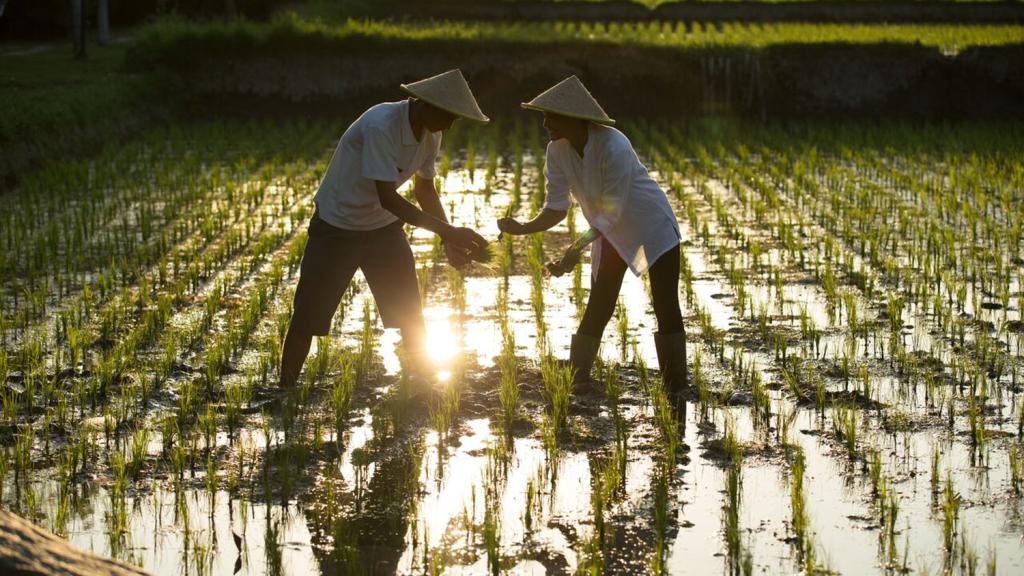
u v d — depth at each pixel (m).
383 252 6.49
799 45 22.95
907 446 5.77
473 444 5.85
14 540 3.04
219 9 30.80
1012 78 22.91
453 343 7.66
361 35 22.67
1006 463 5.55
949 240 10.45
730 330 7.94
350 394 6.47
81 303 8.57
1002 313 8.40
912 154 17.53
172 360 7.02
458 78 6.14
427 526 4.91
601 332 6.68
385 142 6.08
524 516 4.99
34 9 28.64
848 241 10.95
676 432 5.98
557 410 6.08
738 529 4.85
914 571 4.46
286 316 7.98
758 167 16.38
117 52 25.19
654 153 17.66
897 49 22.94
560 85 6.27
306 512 5.04
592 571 4.27
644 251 6.45
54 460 5.59
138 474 5.42
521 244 11.02
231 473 5.45
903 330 7.93
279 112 22.58
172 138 18.94
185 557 4.63
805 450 5.73
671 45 23.03
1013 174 15.00
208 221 11.48
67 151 16.14
